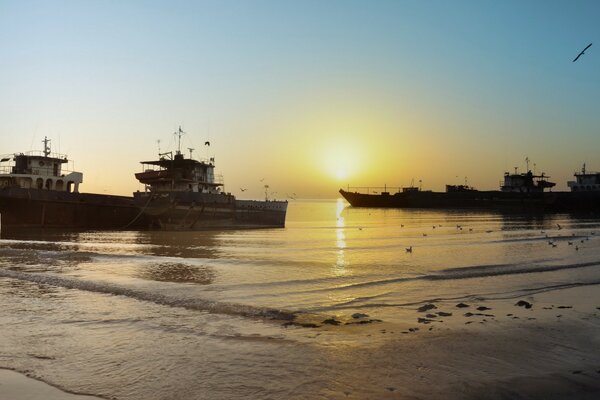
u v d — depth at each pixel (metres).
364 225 91.50
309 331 14.61
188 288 21.95
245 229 72.31
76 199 59.06
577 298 20.20
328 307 18.33
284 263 31.33
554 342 13.38
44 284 23.05
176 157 69.44
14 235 52.19
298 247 43.88
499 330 14.67
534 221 98.50
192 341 13.49
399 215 146.25
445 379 10.52
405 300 19.83
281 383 10.28
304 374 10.81
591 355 12.26
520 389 9.95
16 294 20.61
